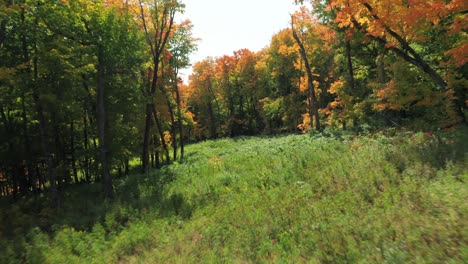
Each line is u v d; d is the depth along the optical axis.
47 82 14.60
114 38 15.84
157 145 29.36
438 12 10.01
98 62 15.81
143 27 22.34
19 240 8.88
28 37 13.80
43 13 13.46
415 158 9.91
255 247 6.93
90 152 20.48
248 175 14.29
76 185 22.06
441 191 7.02
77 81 16.58
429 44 16.25
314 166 12.81
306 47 29.75
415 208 6.69
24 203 15.97
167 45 26.08
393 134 15.40
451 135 11.43
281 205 9.25
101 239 8.82
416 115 20.47
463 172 7.84
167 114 28.00
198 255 6.90
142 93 21.25
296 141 22.14
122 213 11.00
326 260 5.54
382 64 18.44
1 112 18.67
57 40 13.55
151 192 14.73
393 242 5.53
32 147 19.03
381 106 15.43
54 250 7.99
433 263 4.67
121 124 22.95
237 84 59.88
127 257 7.61
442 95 13.45
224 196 11.88
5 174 23.80
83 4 14.52
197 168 18.70
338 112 23.47
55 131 20.34
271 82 51.75
